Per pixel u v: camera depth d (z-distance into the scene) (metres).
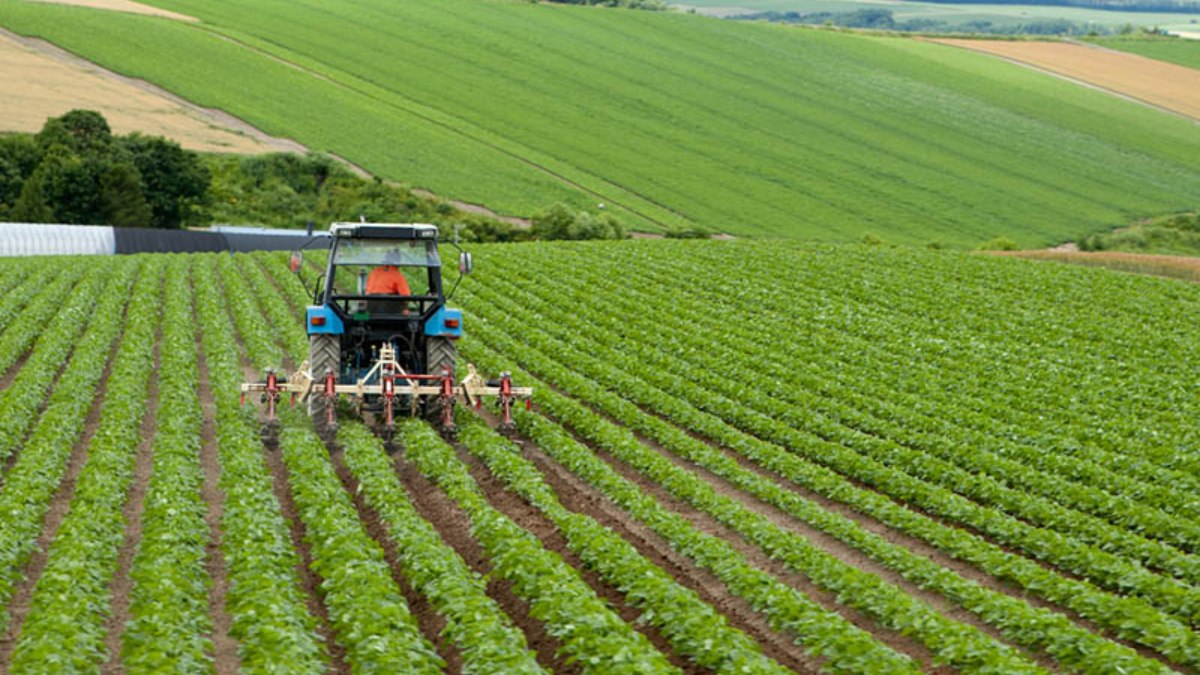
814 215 164.50
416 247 41.94
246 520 28.48
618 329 67.12
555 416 45.78
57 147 148.50
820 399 49.84
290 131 172.50
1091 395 53.66
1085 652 22.89
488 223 147.25
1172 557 30.61
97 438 37.38
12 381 52.56
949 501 35.34
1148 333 70.88
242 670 20.88
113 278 81.69
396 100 191.75
